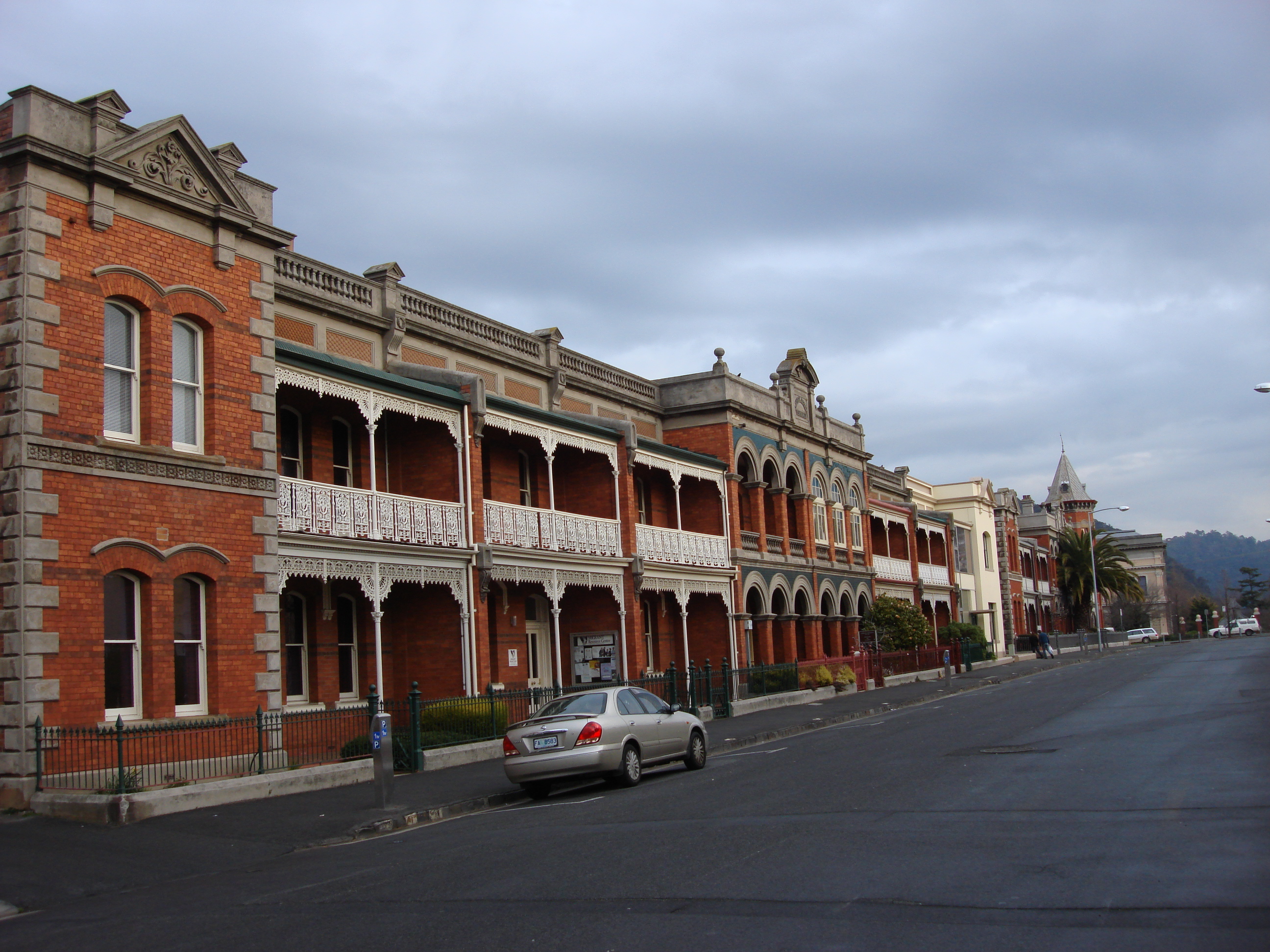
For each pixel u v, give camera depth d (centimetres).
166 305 1778
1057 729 2025
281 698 1950
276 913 915
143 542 1672
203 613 1786
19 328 1559
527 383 3059
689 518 3703
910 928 717
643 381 3684
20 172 1597
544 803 1603
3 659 1515
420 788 1752
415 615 2488
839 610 4475
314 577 2177
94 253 1672
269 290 1972
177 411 1805
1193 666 4022
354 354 2455
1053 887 804
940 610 6297
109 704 1638
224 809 1533
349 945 778
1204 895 759
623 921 784
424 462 2505
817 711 3178
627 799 1512
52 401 1579
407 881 998
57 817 1459
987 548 7325
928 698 3638
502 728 2272
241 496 1856
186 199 1816
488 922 809
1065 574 9562
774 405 4091
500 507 2572
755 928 740
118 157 1705
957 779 1422
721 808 1324
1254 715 2017
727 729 2675
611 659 3114
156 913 977
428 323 2673
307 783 1720
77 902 1095
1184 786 1241
